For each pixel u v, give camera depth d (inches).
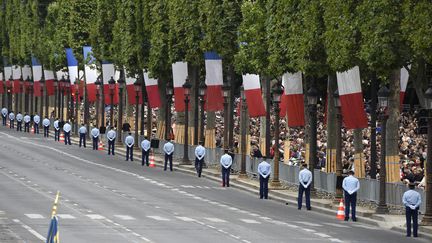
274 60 4864.7
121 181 5132.9
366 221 3826.3
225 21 5807.1
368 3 3710.6
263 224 3602.4
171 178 5418.3
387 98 3929.6
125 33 7308.1
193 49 6299.2
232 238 3196.4
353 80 4207.7
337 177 4254.4
